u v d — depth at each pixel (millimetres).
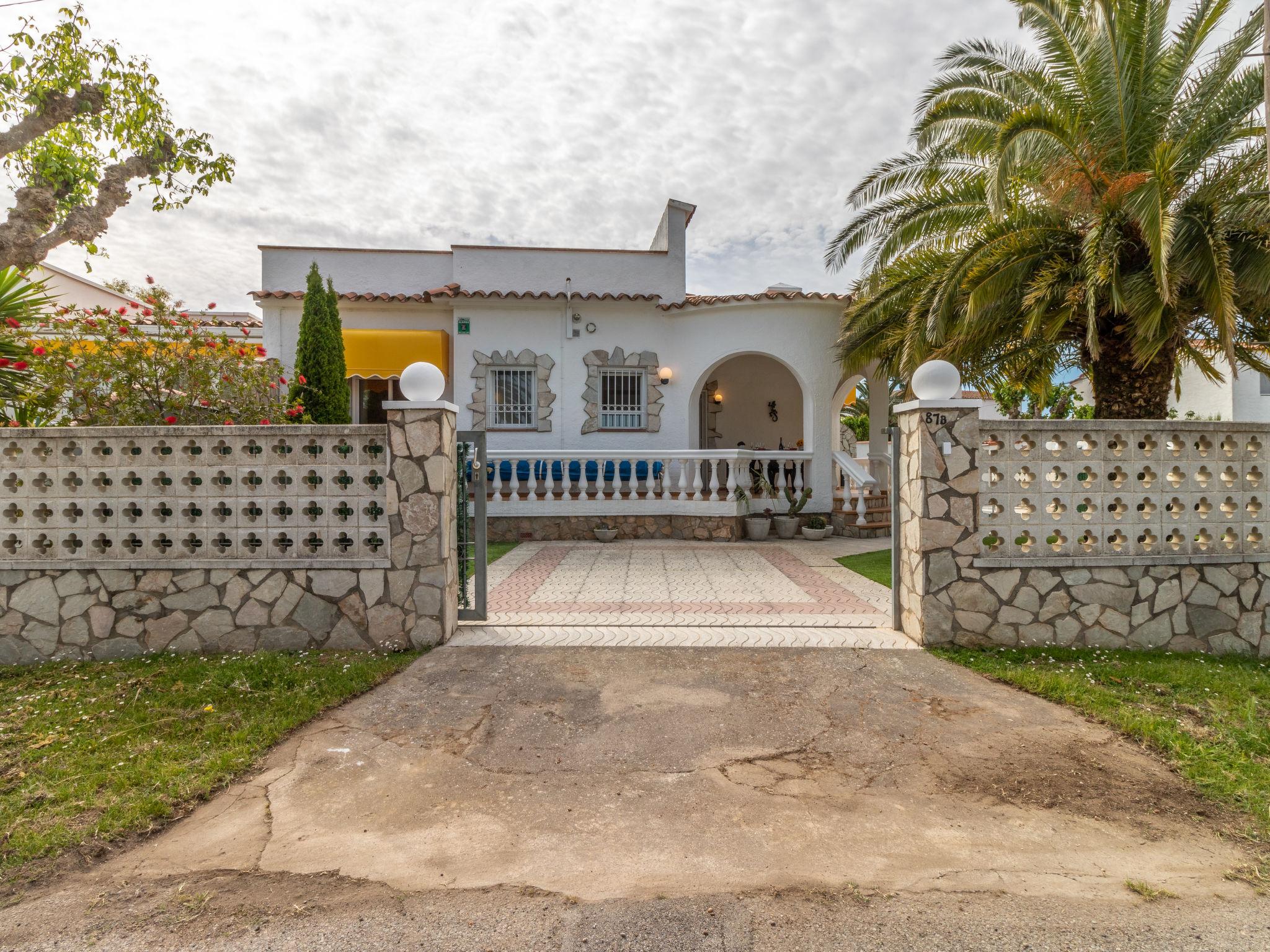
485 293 14500
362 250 15570
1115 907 2582
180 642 5762
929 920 2508
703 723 4406
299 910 2562
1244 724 4254
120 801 3299
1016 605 5977
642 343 15453
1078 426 6035
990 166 7949
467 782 3631
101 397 7410
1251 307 8578
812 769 3779
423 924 2486
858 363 13633
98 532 5746
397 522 5914
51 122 6594
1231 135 8297
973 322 9250
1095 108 8492
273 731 4145
